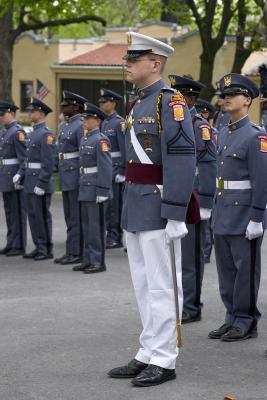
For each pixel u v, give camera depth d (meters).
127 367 8.00
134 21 64.31
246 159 9.12
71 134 14.55
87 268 13.81
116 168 16.38
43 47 49.66
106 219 16.61
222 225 9.29
